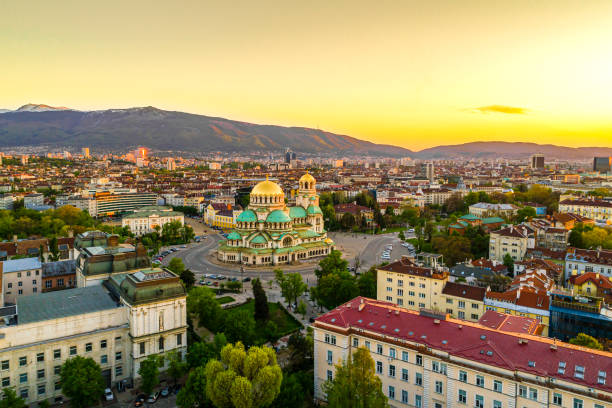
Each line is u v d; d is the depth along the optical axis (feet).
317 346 492.95
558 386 358.43
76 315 497.87
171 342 540.93
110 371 517.55
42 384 479.00
